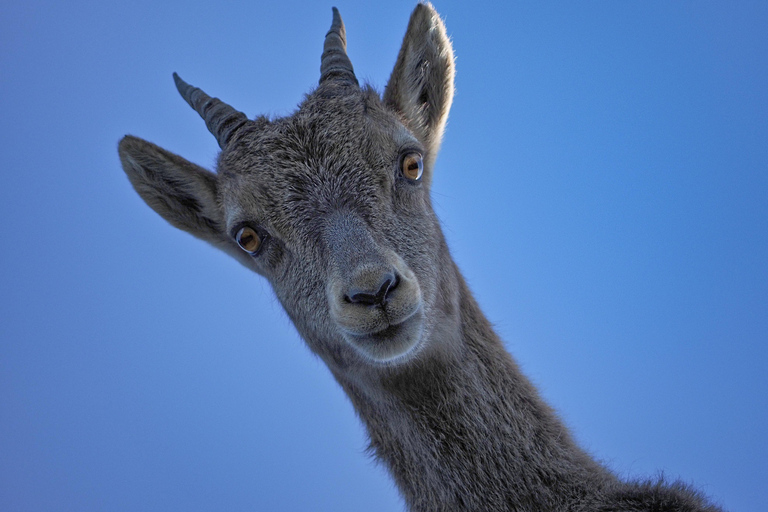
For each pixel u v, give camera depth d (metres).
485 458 16.58
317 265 15.92
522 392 17.48
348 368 17.16
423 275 16.03
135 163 19.33
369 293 14.51
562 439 16.88
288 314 18.42
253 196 16.75
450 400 16.80
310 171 16.45
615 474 16.70
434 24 19.34
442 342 16.58
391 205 16.20
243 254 19.33
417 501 17.25
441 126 19.84
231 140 18.33
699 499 15.55
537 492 16.16
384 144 16.72
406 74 19.09
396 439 17.53
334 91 18.27
